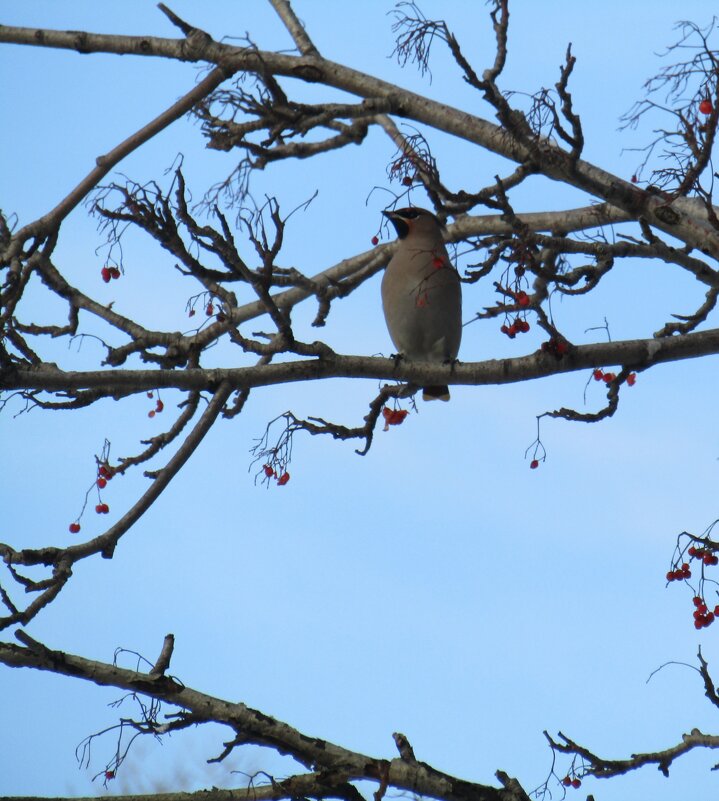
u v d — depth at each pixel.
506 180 10.09
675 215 10.13
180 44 10.80
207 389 9.77
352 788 8.66
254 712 8.83
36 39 11.20
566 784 9.70
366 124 10.45
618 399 10.58
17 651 8.88
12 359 9.36
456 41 9.38
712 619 10.26
